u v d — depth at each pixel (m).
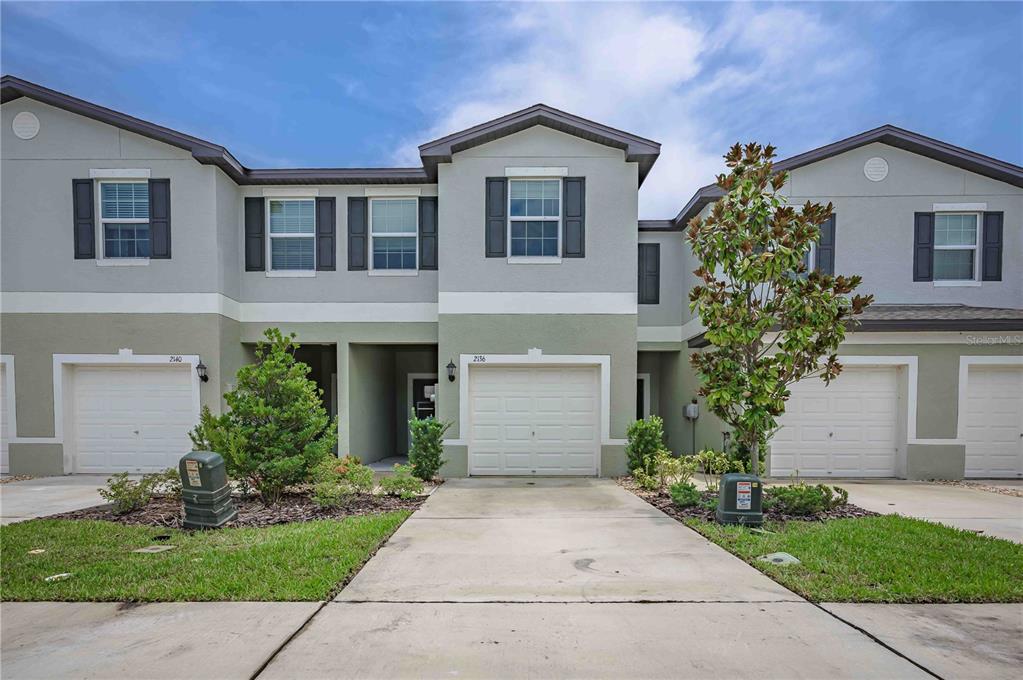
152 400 11.12
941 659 3.38
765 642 3.59
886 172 11.67
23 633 3.71
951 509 7.71
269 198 11.75
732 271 6.99
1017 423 10.55
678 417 13.44
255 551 5.33
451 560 5.25
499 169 10.95
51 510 7.59
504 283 10.92
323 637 3.64
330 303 11.71
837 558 5.16
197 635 3.67
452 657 3.39
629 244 10.90
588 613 4.03
